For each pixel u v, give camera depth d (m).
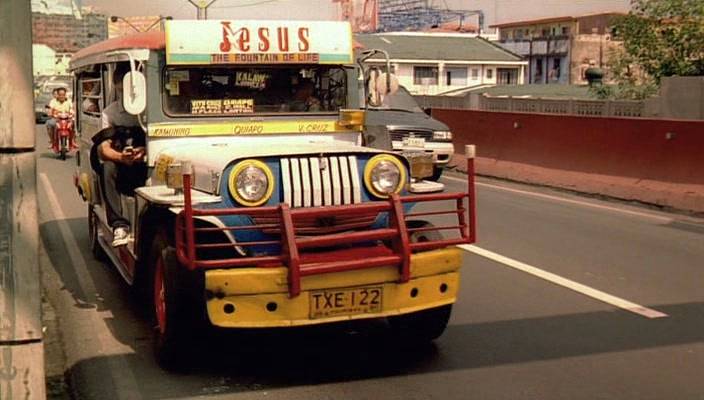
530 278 8.32
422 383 5.48
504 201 13.93
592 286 7.99
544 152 16.59
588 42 60.25
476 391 5.32
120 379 5.57
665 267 8.83
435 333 6.14
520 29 71.62
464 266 8.86
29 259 3.49
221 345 6.30
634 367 5.75
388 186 5.71
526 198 14.38
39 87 40.03
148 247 6.29
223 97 6.67
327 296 5.23
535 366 5.78
